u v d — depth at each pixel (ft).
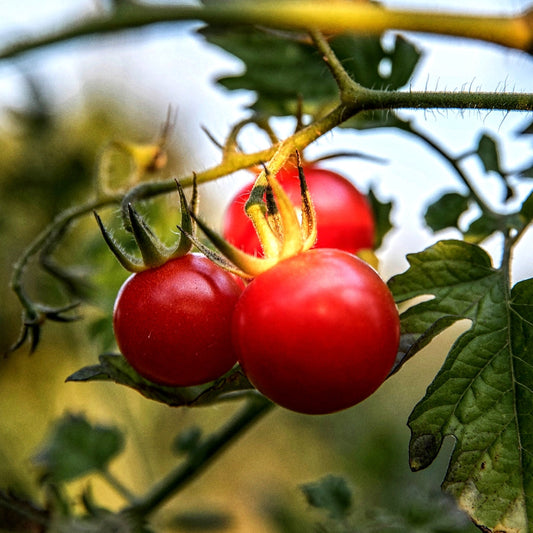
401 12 1.39
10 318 1.97
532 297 1.20
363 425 1.95
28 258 1.32
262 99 1.51
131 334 1.19
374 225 1.49
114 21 1.43
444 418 1.18
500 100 1.20
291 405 1.15
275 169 1.20
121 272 1.55
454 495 1.17
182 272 1.20
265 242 1.16
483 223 1.39
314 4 1.39
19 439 2.03
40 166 1.92
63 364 2.10
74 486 2.09
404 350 1.19
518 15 1.39
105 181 1.36
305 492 1.54
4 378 2.05
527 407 1.18
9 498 1.49
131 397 2.01
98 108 2.14
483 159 1.42
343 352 1.13
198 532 1.64
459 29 1.39
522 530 1.16
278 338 1.13
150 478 1.83
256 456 2.19
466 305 1.21
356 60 1.49
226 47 1.52
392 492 1.73
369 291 1.14
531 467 1.17
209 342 1.19
